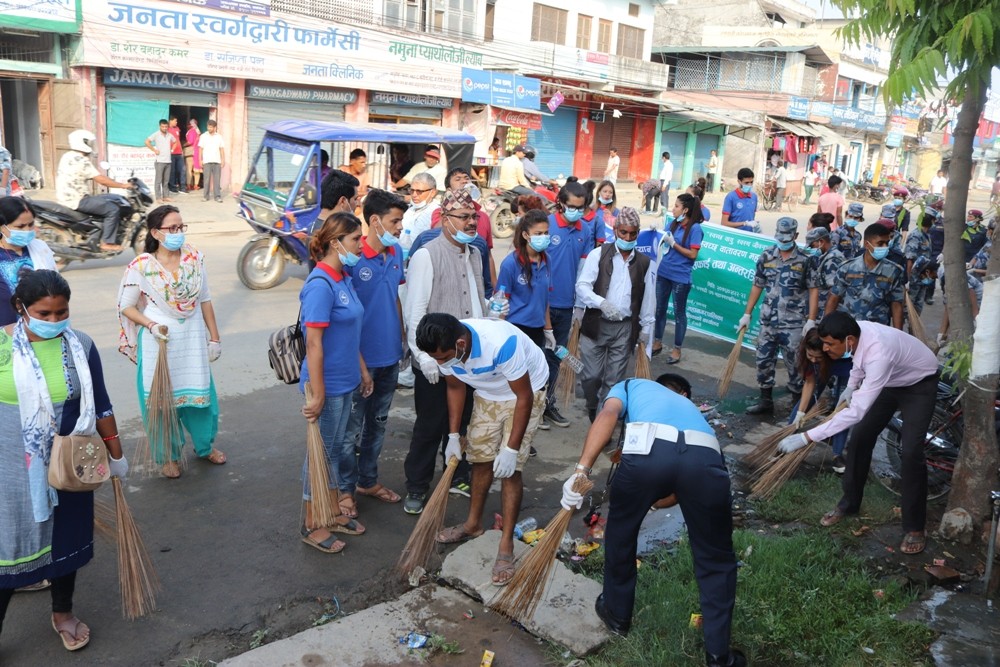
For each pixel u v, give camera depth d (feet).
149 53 52.16
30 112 51.88
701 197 29.25
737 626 12.17
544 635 11.92
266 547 14.02
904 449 14.65
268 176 32.71
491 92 76.74
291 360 13.89
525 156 53.98
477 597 12.87
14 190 31.40
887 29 13.35
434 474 17.31
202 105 57.26
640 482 10.90
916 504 14.65
